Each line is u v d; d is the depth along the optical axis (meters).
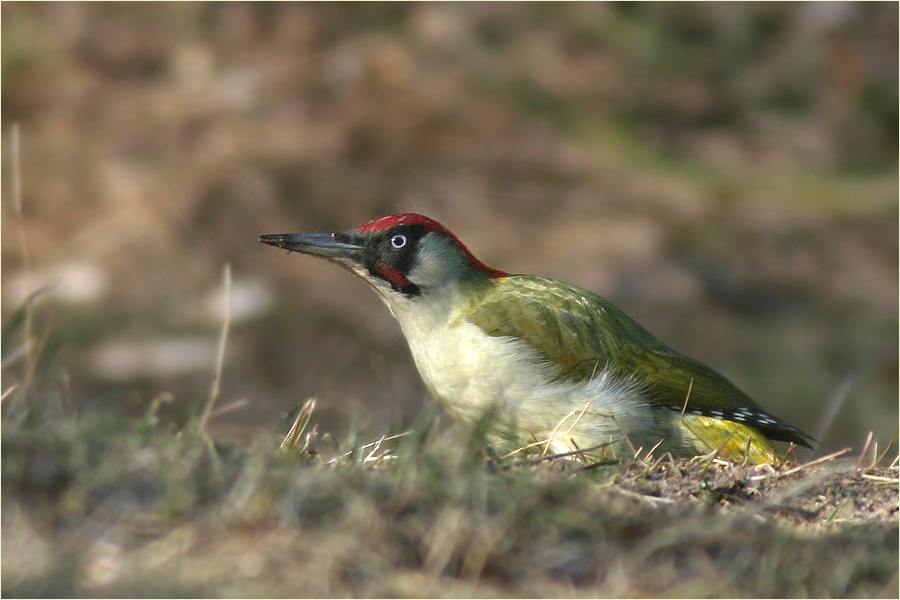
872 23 18.67
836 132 17.19
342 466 5.87
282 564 4.60
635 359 7.55
